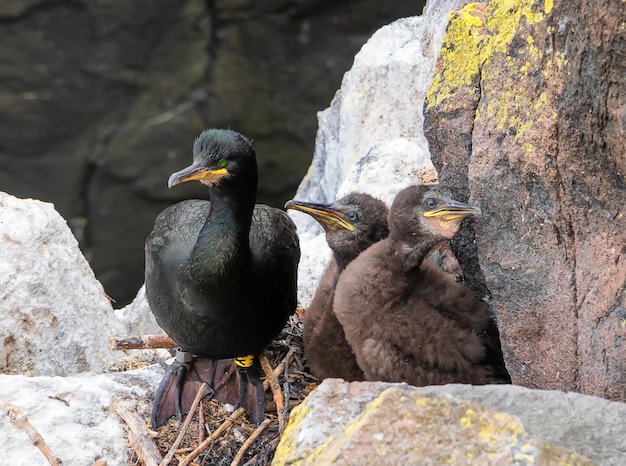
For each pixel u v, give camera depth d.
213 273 10.43
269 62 27.28
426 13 14.84
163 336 11.83
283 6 26.81
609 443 7.37
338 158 16.22
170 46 27.06
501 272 9.76
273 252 11.20
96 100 27.39
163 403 10.98
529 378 9.77
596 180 8.61
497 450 7.06
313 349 11.41
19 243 11.52
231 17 26.89
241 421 11.00
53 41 26.81
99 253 28.36
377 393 7.93
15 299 11.22
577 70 8.41
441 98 10.20
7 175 27.81
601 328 8.72
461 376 10.10
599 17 7.96
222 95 27.44
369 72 15.30
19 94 27.17
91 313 12.24
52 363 11.45
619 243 8.55
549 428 7.50
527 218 9.38
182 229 11.22
